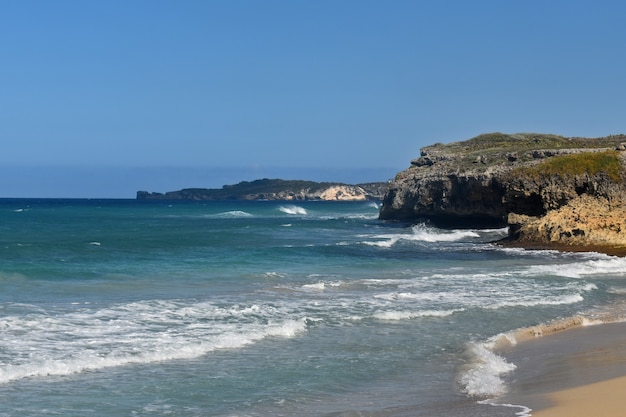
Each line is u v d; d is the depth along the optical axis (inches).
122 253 1573.6
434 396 485.4
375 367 574.6
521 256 1657.2
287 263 1417.3
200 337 663.1
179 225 3127.5
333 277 1181.1
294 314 799.7
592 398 454.0
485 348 649.6
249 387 509.7
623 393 464.4
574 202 1990.7
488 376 541.0
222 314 783.7
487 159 3029.0
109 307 810.8
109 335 661.9
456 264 1461.6
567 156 2187.5
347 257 1578.5
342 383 525.7
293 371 556.7
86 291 967.6
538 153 2758.4
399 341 676.1
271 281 1106.7
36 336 647.1
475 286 1066.1
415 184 3174.2
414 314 809.5
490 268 1371.8
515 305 892.0
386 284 1079.6
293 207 5565.9
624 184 2004.2
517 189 2118.6
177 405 465.4
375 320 778.8
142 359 580.1
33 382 509.0
